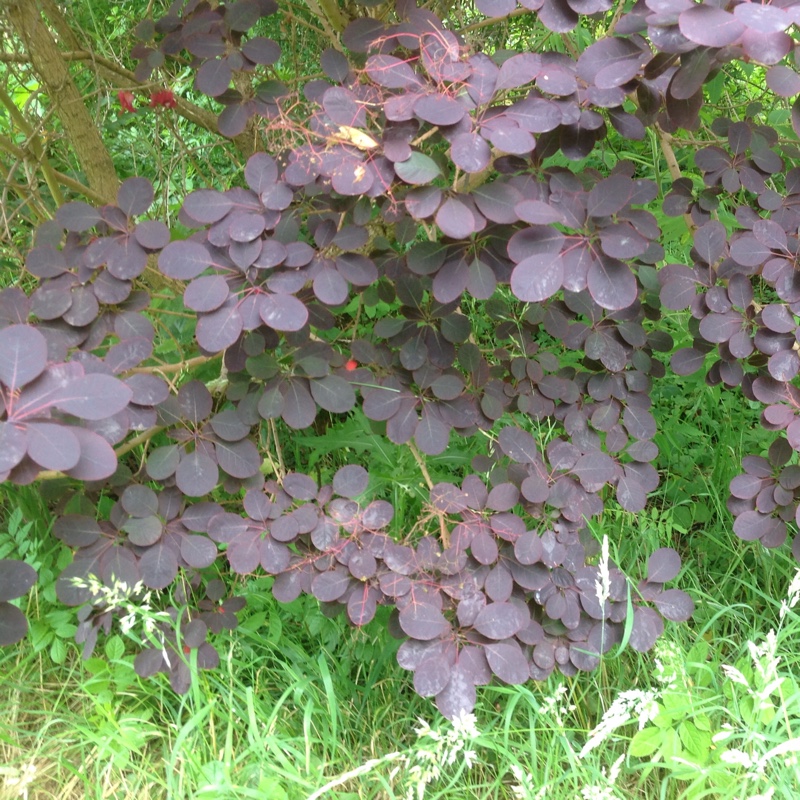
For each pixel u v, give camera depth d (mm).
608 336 1158
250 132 1392
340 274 964
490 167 1117
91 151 1427
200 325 928
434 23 989
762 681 1074
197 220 961
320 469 1506
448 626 1015
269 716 1191
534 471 1116
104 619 1097
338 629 1252
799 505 1070
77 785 1140
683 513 1467
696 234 1086
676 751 1089
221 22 1080
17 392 787
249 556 1053
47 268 1004
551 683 1198
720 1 809
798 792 1076
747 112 1334
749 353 1059
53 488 1113
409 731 1208
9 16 1271
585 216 938
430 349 1101
